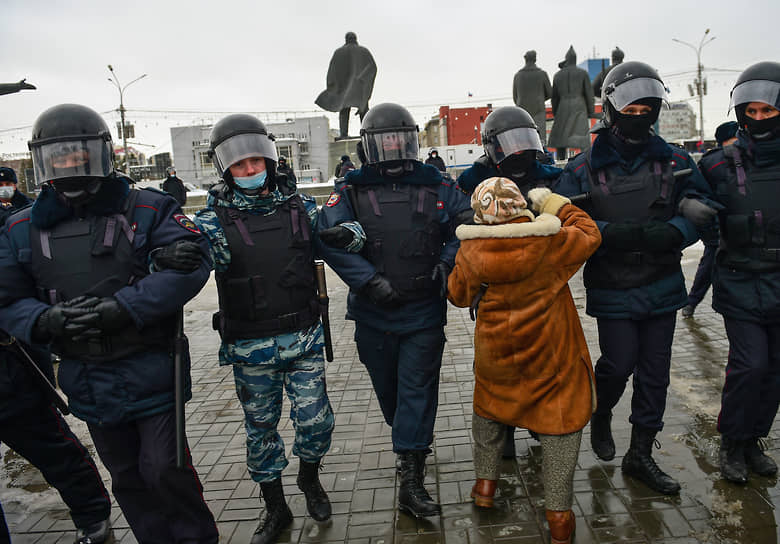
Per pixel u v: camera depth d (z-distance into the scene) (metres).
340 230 2.78
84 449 2.95
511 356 2.48
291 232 2.75
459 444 3.59
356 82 14.05
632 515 2.73
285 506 2.88
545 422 2.43
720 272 3.00
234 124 2.61
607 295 2.92
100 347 2.28
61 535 3.03
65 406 2.76
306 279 2.80
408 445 2.91
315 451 2.86
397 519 2.87
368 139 2.92
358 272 2.87
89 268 2.27
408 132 2.93
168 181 16.83
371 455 3.57
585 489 2.97
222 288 2.74
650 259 2.83
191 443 3.97
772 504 2.74
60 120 2.21
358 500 3.08
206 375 5.40
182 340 2.40
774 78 2.70
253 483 3.37
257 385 2.78
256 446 2.79
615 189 2.89
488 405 2.65
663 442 3.43
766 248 2.80
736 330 2.91
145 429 2.36
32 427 2.77
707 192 2.93
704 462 3.16
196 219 2.68
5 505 3.36
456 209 3.10
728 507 2.74
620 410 3.88
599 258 2.95
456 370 4.88
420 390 2.95
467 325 6.23
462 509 2.90
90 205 2.30
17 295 2.31
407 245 2.92
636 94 2.75
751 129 2.79
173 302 2.26
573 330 2.52
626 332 2.92
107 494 3.01
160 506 2.52
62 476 2.84
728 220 2.89
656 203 2.83
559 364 2.44
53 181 2.21
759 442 3.27
